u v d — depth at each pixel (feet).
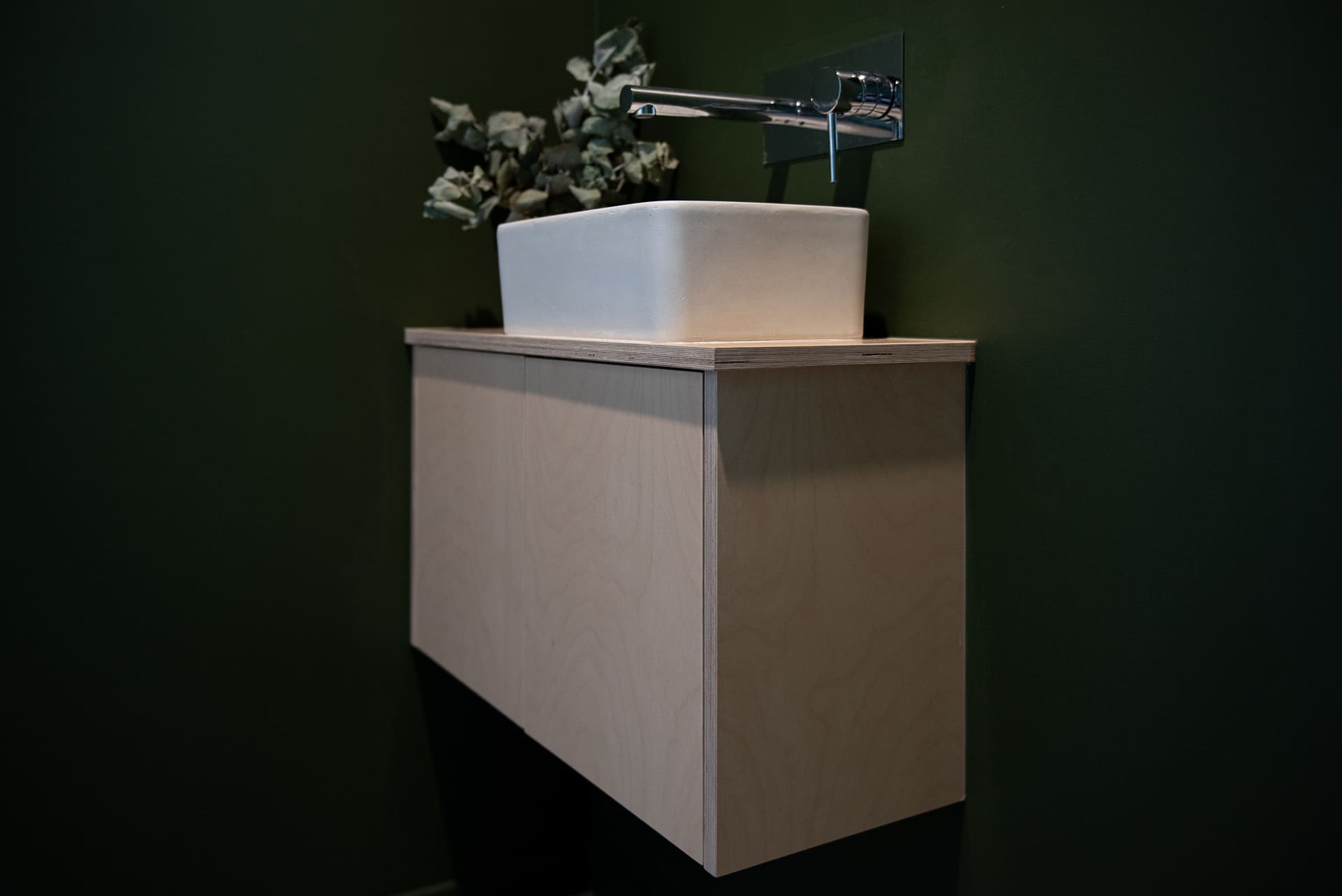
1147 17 3.03
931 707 3.60
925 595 3.55
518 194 5.11
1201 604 3.00
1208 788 3.01
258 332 4.84
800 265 3.50
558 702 3.88
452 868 5.58
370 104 5.01
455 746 5.52
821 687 3.29
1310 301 2.72
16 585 4.46
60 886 4.63
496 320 5.45
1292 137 2.73
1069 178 3.27
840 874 4.31
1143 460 3.12
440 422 4.84
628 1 5.36
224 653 4.88
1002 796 3.59
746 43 4.58
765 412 3.10
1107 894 3.29
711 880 5.06
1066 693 3.37
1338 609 2.70
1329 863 2.76
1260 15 2.78
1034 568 3.44
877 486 3.39
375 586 5.21
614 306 3.55
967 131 3.59
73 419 4.50
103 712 4.65
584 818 5.99
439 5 5.14
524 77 5.40
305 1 4.83
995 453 3.55
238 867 4.99
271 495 4.93
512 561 4.19
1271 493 2.82
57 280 4.43
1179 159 2.98
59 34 4.36
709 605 3.06
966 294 3.63
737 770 3.11
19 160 4.33
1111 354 3.18
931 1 3.69
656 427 3.26
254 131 4.76
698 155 4.97
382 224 5.08
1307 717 2.78
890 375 3.40
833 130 3.61
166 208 4.61
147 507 4.67
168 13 4.56
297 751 5.09
